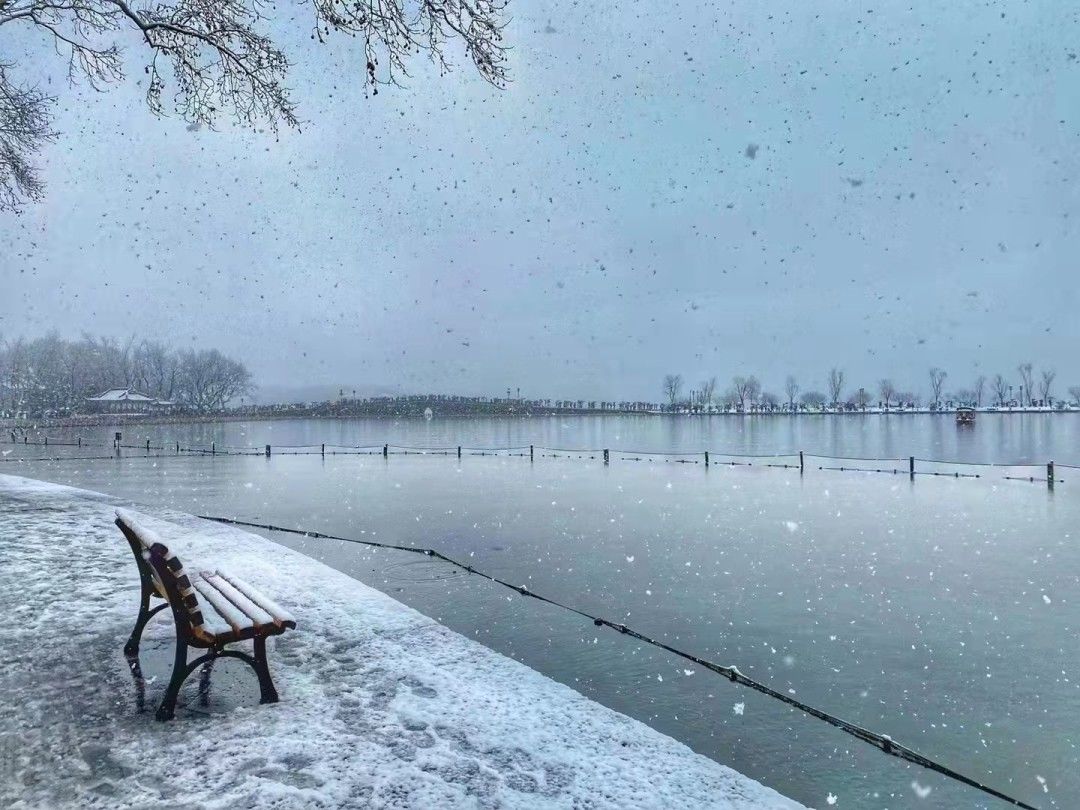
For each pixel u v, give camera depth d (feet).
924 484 95.30
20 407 330.75
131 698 15.64
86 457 143.43
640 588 36.96
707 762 13.99
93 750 13.15
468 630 28.84
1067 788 17.97
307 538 49.37
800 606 33.99
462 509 68.18
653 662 25.76
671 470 118.21
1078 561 44.39
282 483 93.04
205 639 14.65
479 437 270.87
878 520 61.98
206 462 132.46
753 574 40.60
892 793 17.54
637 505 71.87
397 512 65.62
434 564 40.86
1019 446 194.18
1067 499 77.66
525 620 30.32
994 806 16.94
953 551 47.78
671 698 22.70
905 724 21.52
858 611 32.96
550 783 12.74
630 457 150.51
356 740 14.01
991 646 28.55
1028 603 34.73
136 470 112.68
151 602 23.40
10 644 19.04
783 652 27.61
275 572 29.19
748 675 25.08
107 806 11.20
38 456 146.00
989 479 102.37
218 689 16.34
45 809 11.08
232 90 40.42
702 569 41.70
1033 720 21.85
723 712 21.86
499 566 42.32
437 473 110.93
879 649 27.86
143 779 12.11
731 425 390.01
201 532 38.91
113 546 32.35
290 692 16.40
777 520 62.08
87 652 18.51
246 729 14.25
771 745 19.84
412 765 13.05
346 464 129.39
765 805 12.41
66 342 371.56
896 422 400.26
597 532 54.90
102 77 44.50
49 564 28.50
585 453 169.58
